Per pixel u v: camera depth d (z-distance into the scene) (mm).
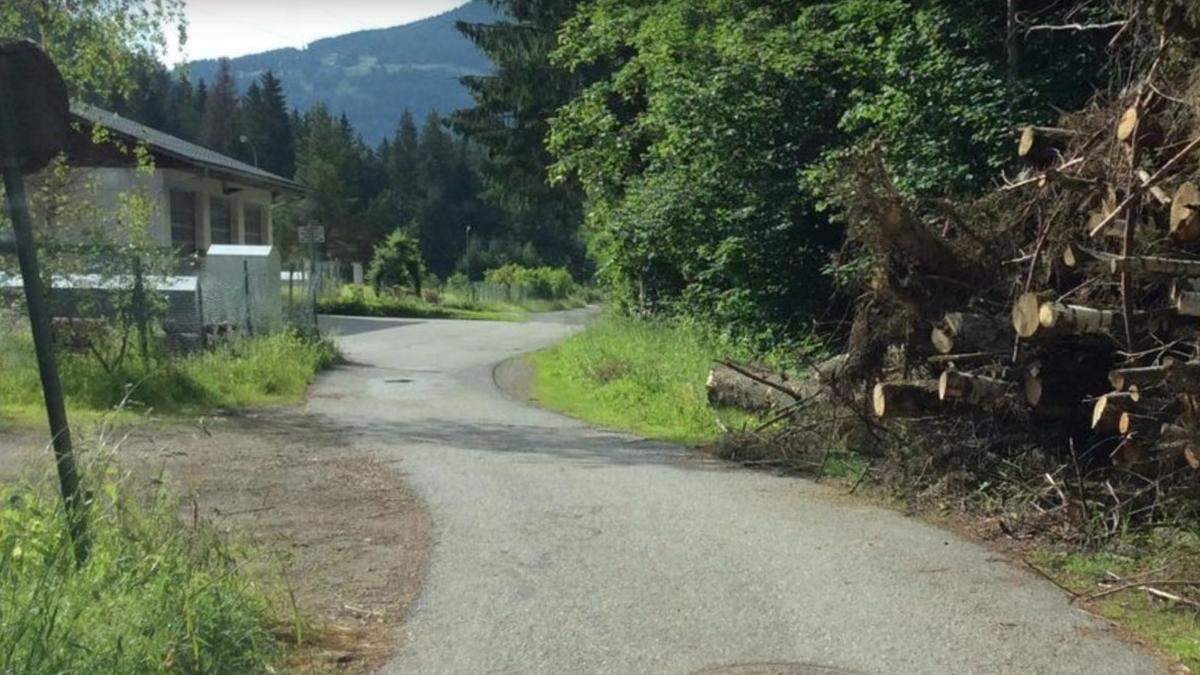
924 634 5609
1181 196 6656
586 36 23344
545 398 16828
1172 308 7242
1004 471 8344
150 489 7043
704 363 15859
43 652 4211
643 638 5523
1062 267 8148
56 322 14398
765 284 17219
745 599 6152
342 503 8484
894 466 8984
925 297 8805
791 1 18797
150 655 4504
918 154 14039
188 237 29938
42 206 15305
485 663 5188
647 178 19797
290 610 5715
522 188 35312
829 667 5152
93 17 14883
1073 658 5289
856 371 9648
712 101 17453
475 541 7371
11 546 4898
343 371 19688
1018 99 13688
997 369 8438
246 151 94938
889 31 16594
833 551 7191
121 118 28219
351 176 85312
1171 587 6305
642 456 10984
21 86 5508
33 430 10883
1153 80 7445
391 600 6113
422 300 53219
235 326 18516
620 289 25016
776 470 10156
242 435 11703
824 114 17219
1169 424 7000
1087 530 7324
